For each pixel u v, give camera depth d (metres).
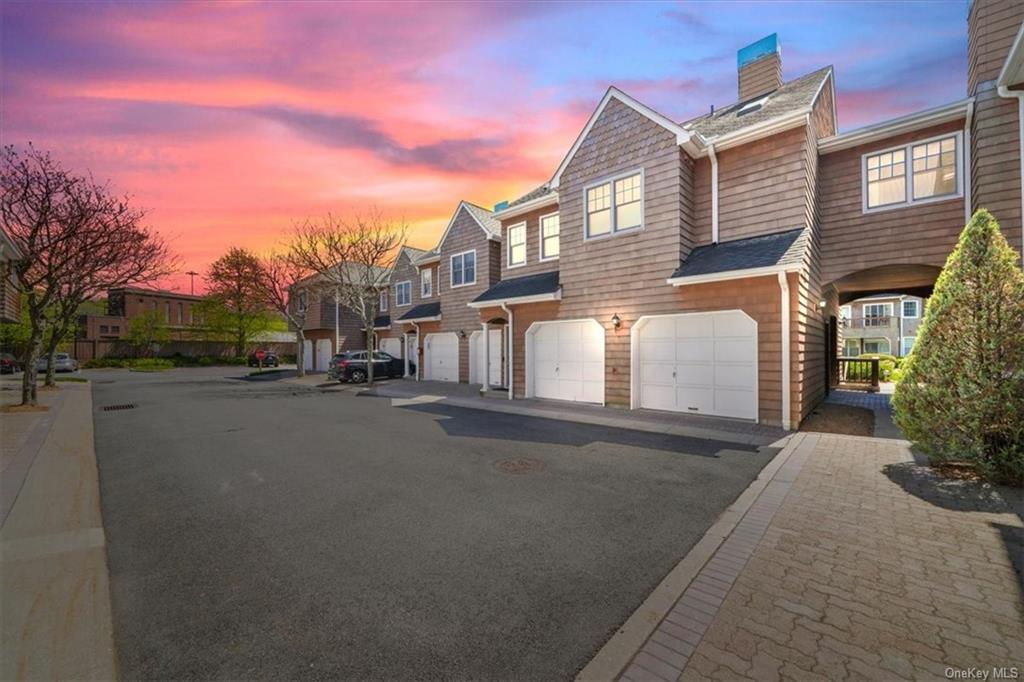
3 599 3.05
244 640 2.58
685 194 10.30
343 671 2.31
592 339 11.88
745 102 13.80
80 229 11.73
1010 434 4.91
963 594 2.91
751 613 2.76
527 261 15.21
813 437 7.65
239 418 10.85
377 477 5.87
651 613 2.78
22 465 6.55
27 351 12.38
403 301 24.44
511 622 2.72
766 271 8.34
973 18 8.66
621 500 4.89
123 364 35.03
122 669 2.33
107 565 3.56
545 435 8.39
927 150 9.44
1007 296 4.96
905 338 33.06
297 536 4.08
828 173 10.61
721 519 4.32
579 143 11.98
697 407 9.88
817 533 3.90
